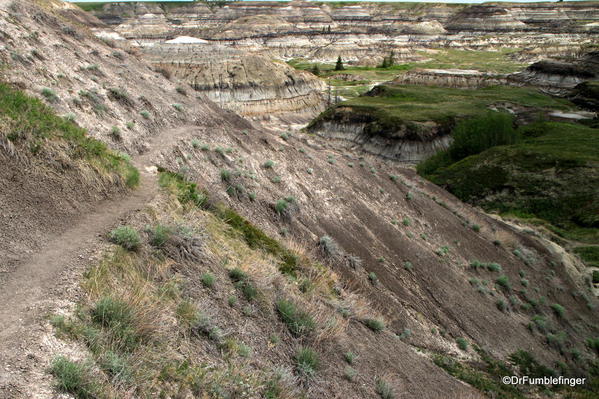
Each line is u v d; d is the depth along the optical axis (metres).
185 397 7.20
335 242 19.91
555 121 78.19
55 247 9.02
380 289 19.28
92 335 7.11
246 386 8.26
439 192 38.97
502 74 117.06
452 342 19.45
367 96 98.50
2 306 7.10
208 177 17.80
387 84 114.06
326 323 12.27
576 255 39.41
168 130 21.25
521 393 17.94
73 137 12.23
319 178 25.66
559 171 51.91
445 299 21.95
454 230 30.36
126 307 7.92
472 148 61.72
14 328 6.66
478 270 26.89
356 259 19.69
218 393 7.73
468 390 15.24
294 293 12.88
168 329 8.30
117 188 12.32
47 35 21.83
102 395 6.25
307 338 11.28
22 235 8.93
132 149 16.95
